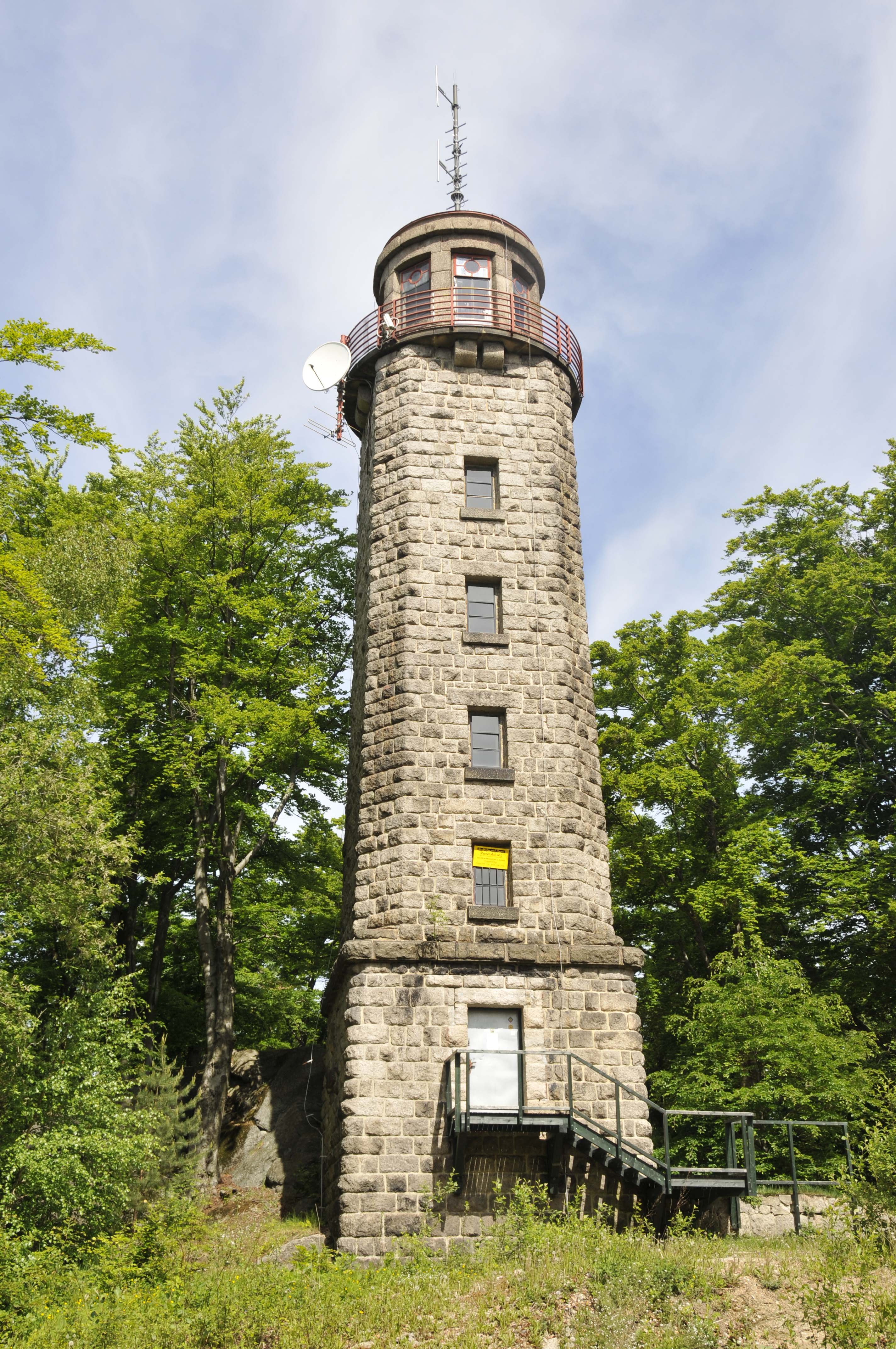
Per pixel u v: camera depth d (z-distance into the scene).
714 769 30.52
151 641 29.20
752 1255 15.10
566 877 21.91
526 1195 17.94
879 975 29.05
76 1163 18.97
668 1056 28.66
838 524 35.12
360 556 26.52
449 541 24.41
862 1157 19.95
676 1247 15.53
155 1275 16.53
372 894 21.62
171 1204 19.50
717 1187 18.25
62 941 21.98
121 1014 25.06
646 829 29.80
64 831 20.34
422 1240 18.50
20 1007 19.89
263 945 32.66
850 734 32.81
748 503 37.19
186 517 29.31
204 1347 13.51
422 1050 20.05
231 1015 27.20
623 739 30.88
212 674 29.12
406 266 28.02
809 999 24.83
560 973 21.05
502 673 23.44
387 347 26.53
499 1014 20.78
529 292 28.22
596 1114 20.17
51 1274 16.75
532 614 24.08
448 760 22.47
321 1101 26.28
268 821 28.98
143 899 31.17
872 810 32.47
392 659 23.41
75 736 21.44
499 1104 20.16
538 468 25.52
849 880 28.77
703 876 30.11
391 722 22.86
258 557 30.73
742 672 33.16
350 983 20.64
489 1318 13.74
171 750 27.78
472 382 26.08
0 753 20.27
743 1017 24.59
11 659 20.72
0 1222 18.08
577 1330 13.12
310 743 28.16
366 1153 19.20
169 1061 29.75
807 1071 23.41
